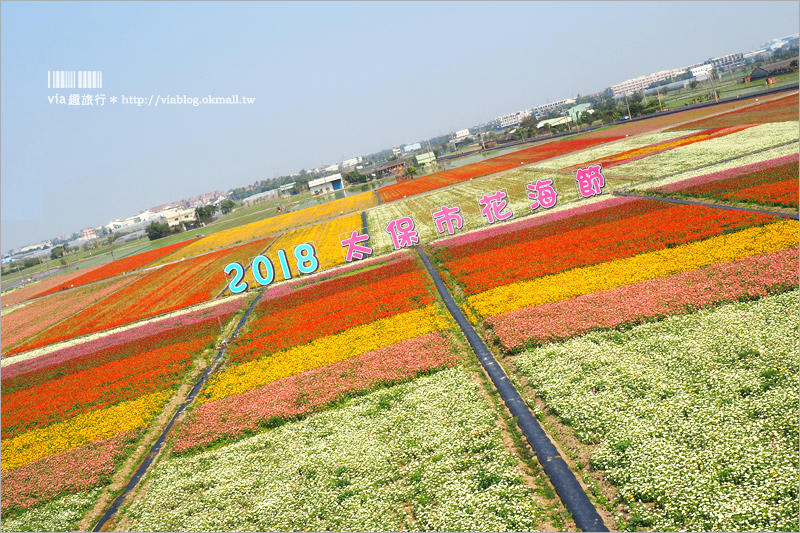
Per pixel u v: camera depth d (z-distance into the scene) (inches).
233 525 657.0
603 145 3964.1
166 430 1040.2
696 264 1149.1
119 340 1840.6
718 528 468.8
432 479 649.6
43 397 1408.7
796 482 490.3
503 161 4845.0
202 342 1515.7
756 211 1405.0
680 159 2504.9
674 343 835.4
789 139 2229.3
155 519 711.1
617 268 1261.1
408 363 1025.5
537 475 623.8
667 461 566.3
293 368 1159.6
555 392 767.1
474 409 794.2
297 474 745.0
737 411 616.1
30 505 852.6
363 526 591.8
